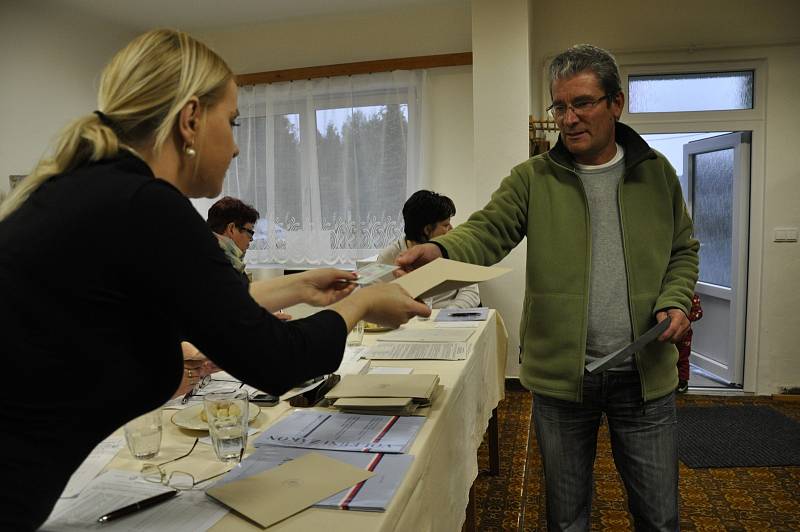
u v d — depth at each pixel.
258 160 4.75
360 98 4.51
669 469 1.57
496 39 3.83
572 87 1.49
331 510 0.89
